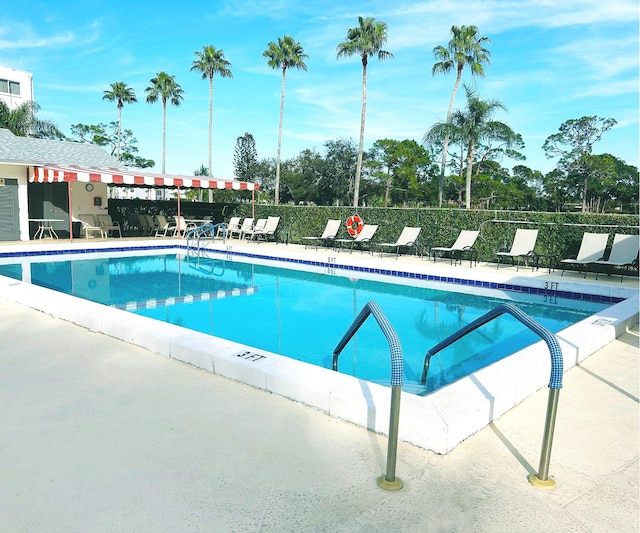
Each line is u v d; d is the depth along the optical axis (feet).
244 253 53.21
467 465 9.70
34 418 11.61
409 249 50.34
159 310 29.40
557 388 8.71
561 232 39.78
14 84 153.28
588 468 9.62
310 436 10.85
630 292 30.22
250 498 8.50
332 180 161.27
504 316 28.84
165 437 10.71
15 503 8.30
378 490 8.79
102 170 58.90
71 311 20.80
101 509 8.16
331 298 33.40
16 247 47.60
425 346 22.74
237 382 14.15
